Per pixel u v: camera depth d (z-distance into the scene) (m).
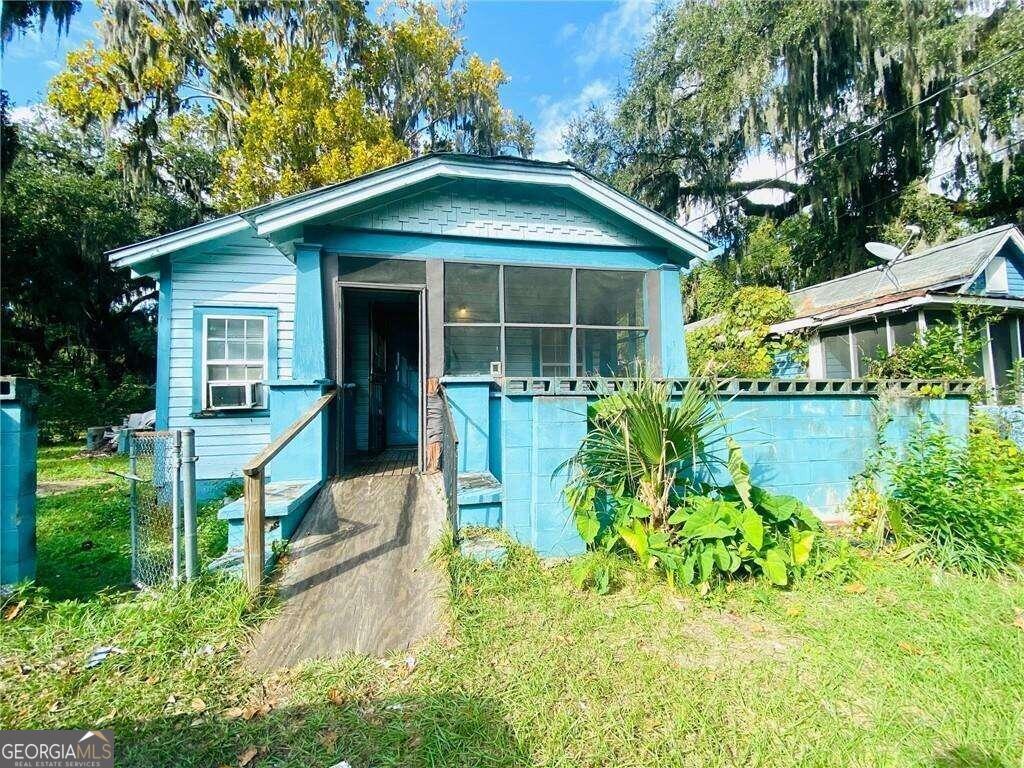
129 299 19.50
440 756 1.81
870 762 1.78
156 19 12.26
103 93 11.31
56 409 14.21
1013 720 1.97
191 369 6.57
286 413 4.48
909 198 15.11
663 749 1.84
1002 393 8.02
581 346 6.09
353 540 3.59
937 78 12.94
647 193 20.12
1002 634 2.56
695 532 3.07
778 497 3.49
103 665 2.30
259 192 12.32
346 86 14.66
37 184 14.41
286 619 2.73
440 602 2.88
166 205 16.86
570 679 2.24
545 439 3.62
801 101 14.40
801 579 3.19
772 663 2.37
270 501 3.57
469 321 5.72
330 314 5.20
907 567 3.41
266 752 1.85
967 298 8.06
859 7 12.87
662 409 3.20
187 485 2.97
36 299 15.80
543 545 3.58
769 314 10.34
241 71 13.25
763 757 1.80
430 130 17.70
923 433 4.11
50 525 4.93
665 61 16.62
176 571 2.94
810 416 4.41
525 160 5.61
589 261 6.16
